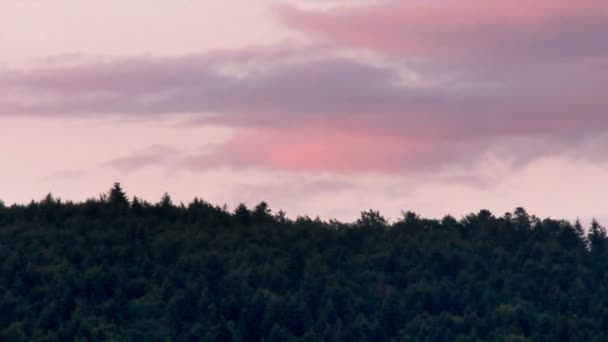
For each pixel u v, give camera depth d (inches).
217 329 5457.7
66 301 5487.2
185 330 5521.7
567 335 5620.1
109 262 6087.6
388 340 5580.7
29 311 5423.2
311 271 6176.2
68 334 5260.8
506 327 5689.0
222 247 6515.8
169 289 5861.2
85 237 6309.1
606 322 5762.8
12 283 5644.7
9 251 5944.9
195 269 6058.1
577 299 6048.2
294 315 5585.6
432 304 5954.7
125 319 5575.8
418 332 5580.7
